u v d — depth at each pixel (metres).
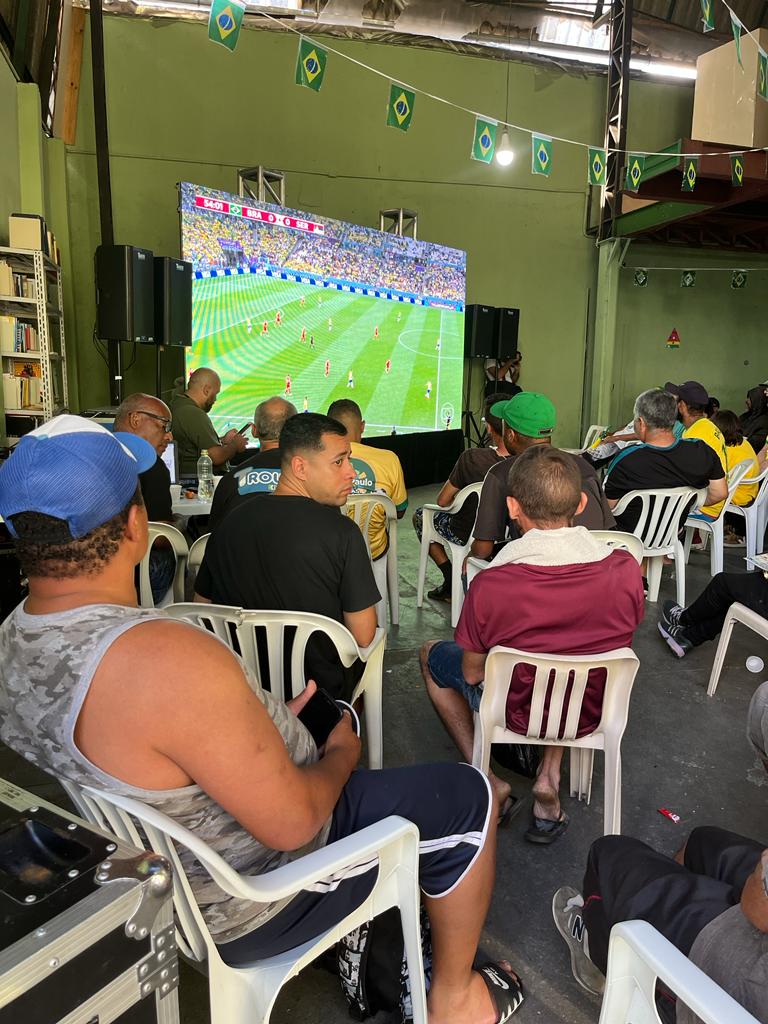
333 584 1.75
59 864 0.74
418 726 2.54
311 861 0.97
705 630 3.03
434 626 3.55
